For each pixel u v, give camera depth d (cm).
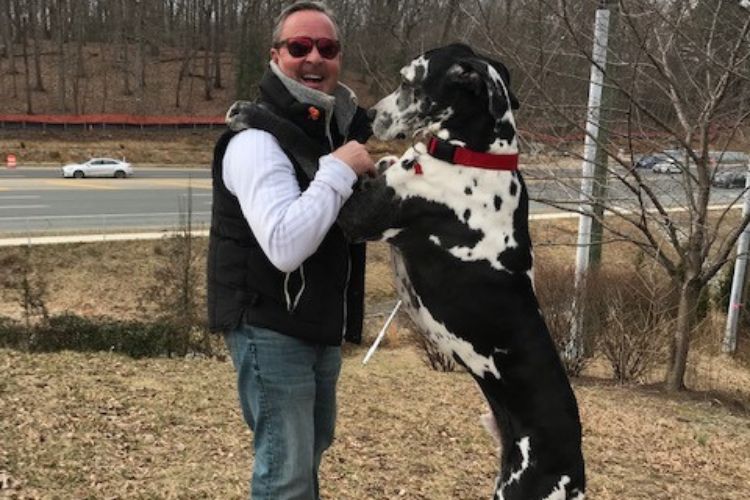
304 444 250
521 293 278
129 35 5112
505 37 740
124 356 895
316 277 248
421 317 291
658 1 755
